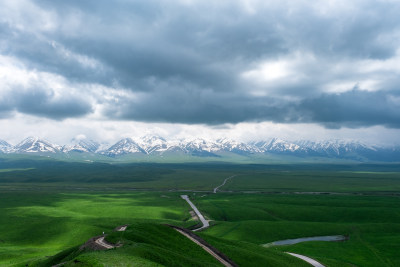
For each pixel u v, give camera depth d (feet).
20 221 653.30
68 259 312.91
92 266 218.79
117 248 271.90
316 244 545.85
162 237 347.77
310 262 420.77
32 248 473.67
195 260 293.02
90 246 313.53
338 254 490.08
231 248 368.27
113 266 218.59
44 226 603.67
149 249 276.62
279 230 636.89
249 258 352.28
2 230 590.96
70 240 529.45
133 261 234.79
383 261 458.91
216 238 404.77
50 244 515.09
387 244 545.03
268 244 559.38
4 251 449.48
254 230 628.69
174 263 262.06
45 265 332.60
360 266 438.40
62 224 611.88
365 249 519.60
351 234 625.00
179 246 333.42
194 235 383.86
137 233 335.26
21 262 367.04
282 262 373.40
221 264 313.73
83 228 583.99
